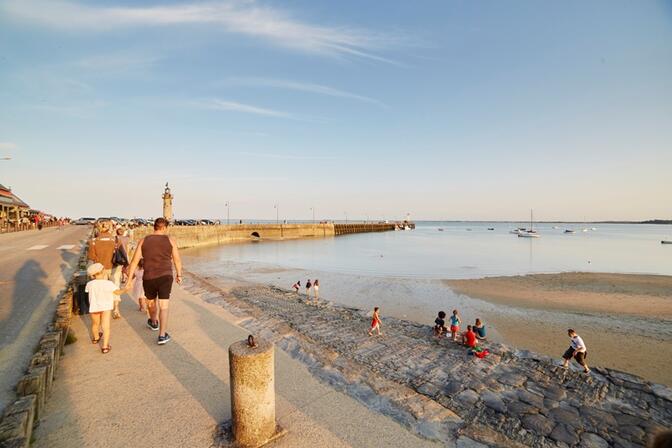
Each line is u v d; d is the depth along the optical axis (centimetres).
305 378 519
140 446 326
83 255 1302
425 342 953
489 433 434
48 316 660
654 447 173
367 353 816
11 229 3281
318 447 344
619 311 1703
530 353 847
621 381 696
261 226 7569
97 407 390
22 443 275
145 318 737
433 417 441
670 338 1300
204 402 409
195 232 5494
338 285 2319
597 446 479
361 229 11394
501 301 1895
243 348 341
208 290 1207
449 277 2714
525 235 9519
